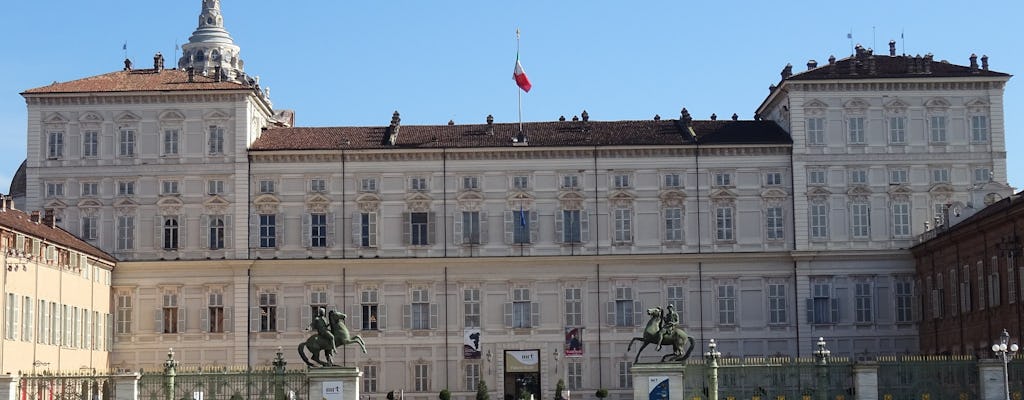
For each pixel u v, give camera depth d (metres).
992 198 105.75
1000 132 113.25
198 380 71.00
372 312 112.88
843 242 112.88
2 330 89.50
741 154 113.94
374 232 113.19
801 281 112.62
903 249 112.50
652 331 73.19
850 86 113.38
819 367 72.00
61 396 72.88
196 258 112.50
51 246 99.06
